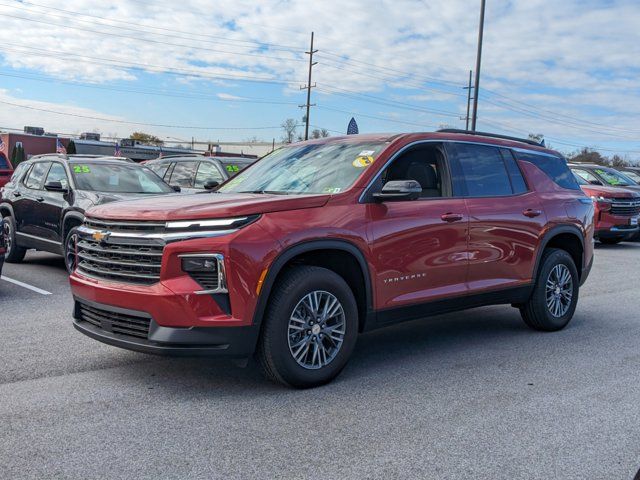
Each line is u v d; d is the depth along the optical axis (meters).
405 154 5.52
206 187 6.23
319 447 3.68
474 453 3.64
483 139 6.29
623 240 17.89
